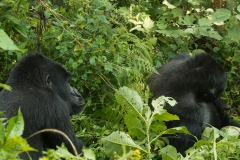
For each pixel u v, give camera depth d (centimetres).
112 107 1119
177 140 1090
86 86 1131
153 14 1395
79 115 1108
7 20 1062
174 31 1320
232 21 1309
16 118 621
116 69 1111
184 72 1130
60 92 952
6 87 649
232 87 1430
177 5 1394
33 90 898
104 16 1130
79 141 951
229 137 975
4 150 592
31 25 1130
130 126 935
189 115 1101
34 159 855
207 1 1441
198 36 1338
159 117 921
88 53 1114
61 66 973
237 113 1421
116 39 1140
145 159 917
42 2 1117
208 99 1156
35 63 931
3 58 1108
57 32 1125
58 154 675
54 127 895
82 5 1183
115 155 806
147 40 1212
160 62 1259
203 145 907
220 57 1453
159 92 1129
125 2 1403
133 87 1119
